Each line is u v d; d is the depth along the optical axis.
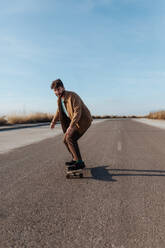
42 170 4.75
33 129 18.52
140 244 1.99
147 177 4.17
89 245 1.98
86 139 10.76
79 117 3.97
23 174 4.43
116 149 7.65
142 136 12.16
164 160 5.73
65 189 3.50
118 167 4.96
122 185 3.69
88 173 4.48
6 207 2.81
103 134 13.45
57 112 4.63
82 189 3.50
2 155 6.60
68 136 4.11
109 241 2.04
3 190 3.47
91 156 6.33
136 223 2.38
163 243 2.01
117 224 2.36
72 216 2.55
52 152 7.13
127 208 2.77
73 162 4.35
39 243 2.02
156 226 2.32
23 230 2.25
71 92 4.05
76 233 2.19
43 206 2.84
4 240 2.08
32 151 7.33
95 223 2.39
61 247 1.96
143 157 6.16
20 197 3.16
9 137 11.93
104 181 3.92
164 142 9.54
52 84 4.04
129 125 24.98
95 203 2.93
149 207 2.79
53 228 2.29
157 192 3.34
